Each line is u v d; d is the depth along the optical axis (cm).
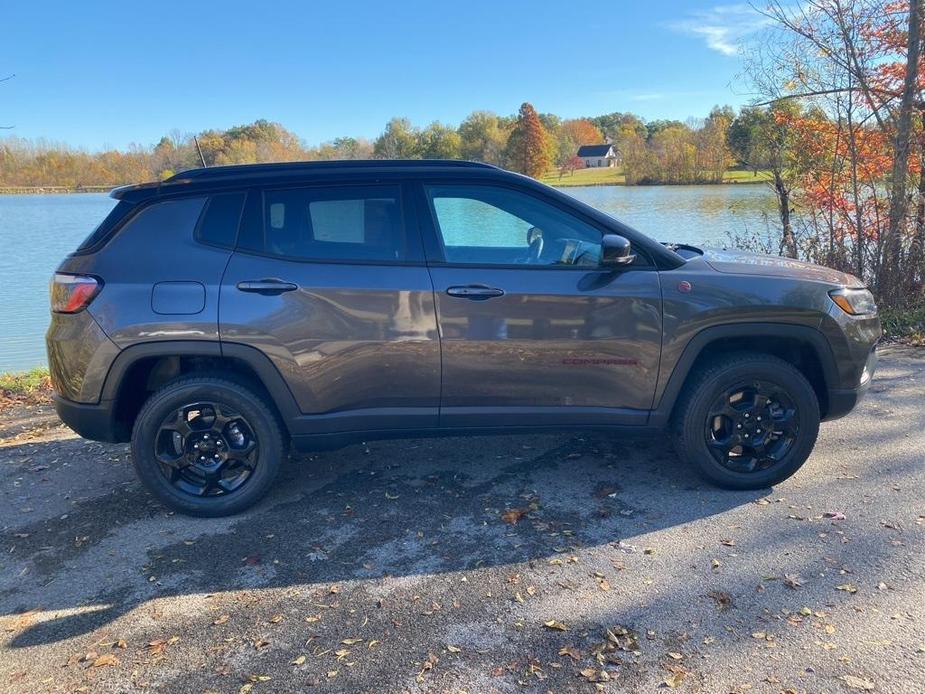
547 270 357
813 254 868
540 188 365
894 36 793
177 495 364
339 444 369
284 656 258
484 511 368
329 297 348
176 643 266
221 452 366
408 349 354
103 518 371
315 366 352
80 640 270
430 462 434
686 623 270
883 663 245
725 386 368
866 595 285
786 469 380
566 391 366
